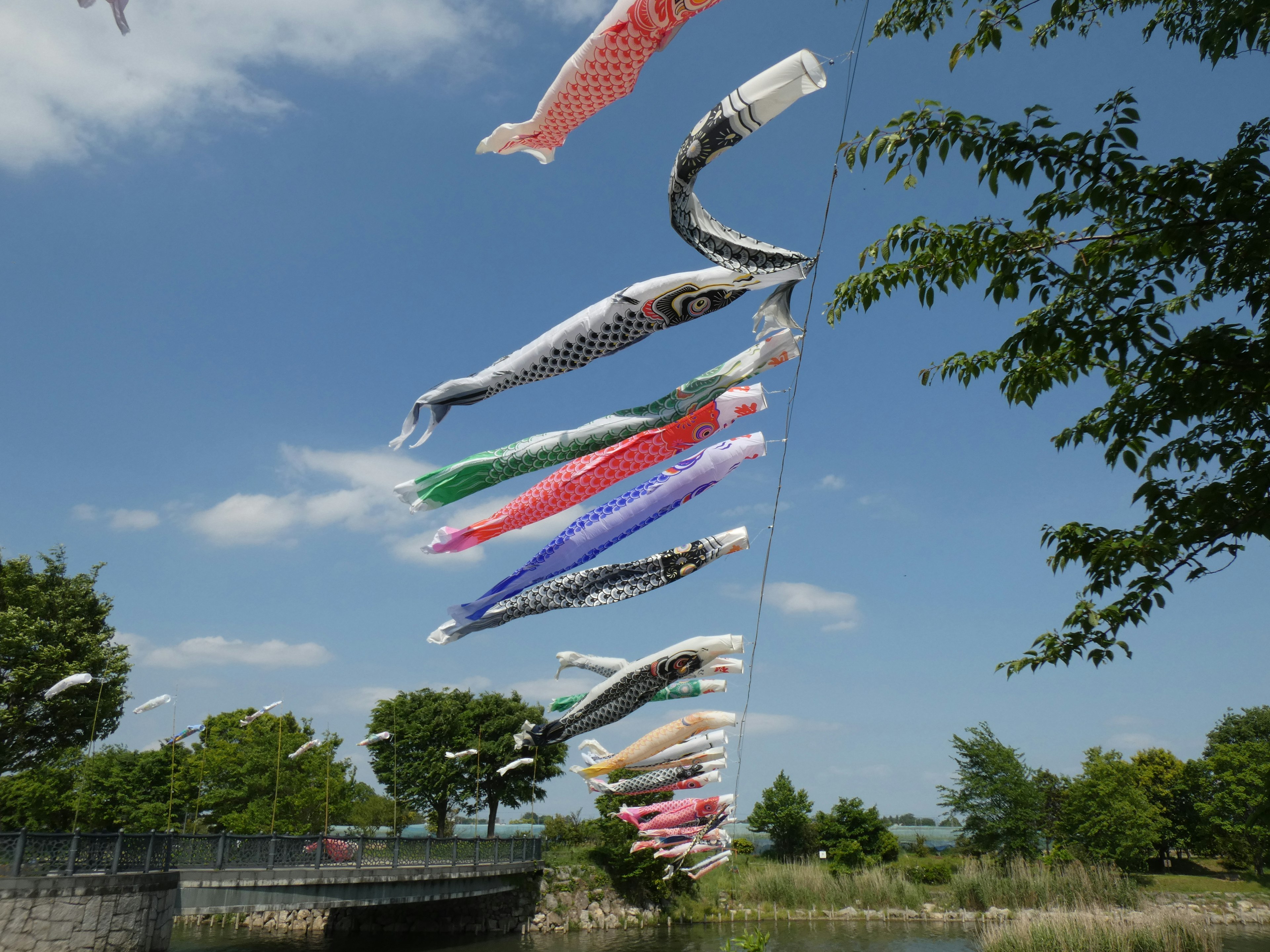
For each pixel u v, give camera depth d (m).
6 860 14.05
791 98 4.50
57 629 28.50
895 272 5.86
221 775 33.97
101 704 28.81
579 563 7.04
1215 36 4.81
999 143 4.95
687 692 9.31
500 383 5.84
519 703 45.81
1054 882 38.88
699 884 38.84
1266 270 4.62
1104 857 44.38
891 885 39.91
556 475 6.59
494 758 42.62
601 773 9.73
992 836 46.72
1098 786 46.25
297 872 20.36
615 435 6.41
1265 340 4.44
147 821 30.72
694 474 6.73
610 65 4.43
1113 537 5.30
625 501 6.79
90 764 28.52
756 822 52.84
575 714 7.92
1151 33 5.79
